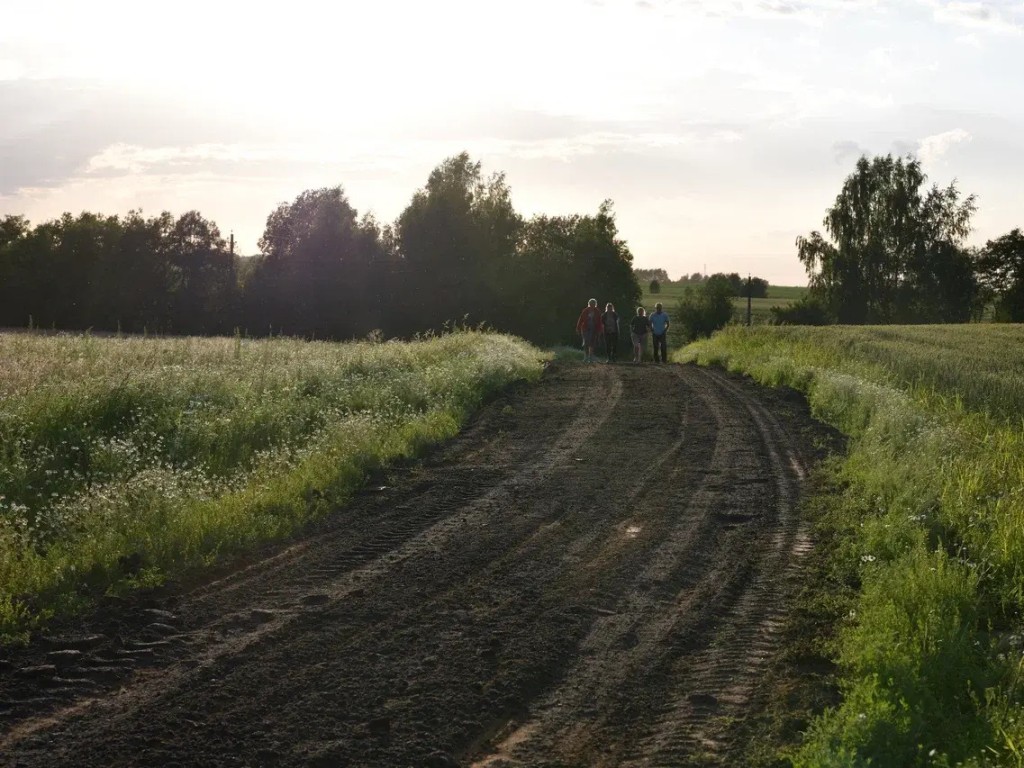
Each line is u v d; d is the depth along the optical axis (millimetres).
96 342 23531
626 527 10195
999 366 26203
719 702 5949
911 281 88688
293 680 6137
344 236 75312
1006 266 93375
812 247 90688
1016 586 7840
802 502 11164
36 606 7395
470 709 5742
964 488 10508
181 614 7418
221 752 5113
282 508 10469
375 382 18828
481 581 8336
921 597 7285
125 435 13164
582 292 86250
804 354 27219
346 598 7840
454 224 80438
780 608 7652
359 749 5195
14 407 13266
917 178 88875
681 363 33875
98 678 6121
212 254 72938
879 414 15508
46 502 10367
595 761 5203
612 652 6770
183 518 9500
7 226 76562
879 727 5223
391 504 11195
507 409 18859
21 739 5223
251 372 18625
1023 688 6035
